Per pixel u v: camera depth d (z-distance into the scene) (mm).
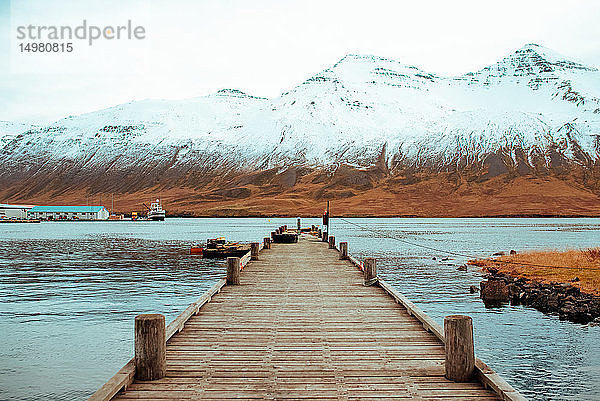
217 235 90500
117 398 8219
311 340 11602
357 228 120000
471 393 8477
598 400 13133
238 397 8305
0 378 14609
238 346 11102
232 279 19750
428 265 42125
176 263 43844
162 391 8523
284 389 8656
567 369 15398
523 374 15000
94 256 51188
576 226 136000
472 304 25203
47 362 16016
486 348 17562
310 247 40000
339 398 8297
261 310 14828
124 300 26031
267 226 135125
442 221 182500
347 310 14852
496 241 74000
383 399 8250
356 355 10492
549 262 37250
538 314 22859
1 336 18938
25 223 176375
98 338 18688
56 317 22078
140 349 9039
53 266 42188
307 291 18172
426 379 9141
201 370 9539
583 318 21656
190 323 13195
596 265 34438
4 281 33156
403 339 11711
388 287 17969
